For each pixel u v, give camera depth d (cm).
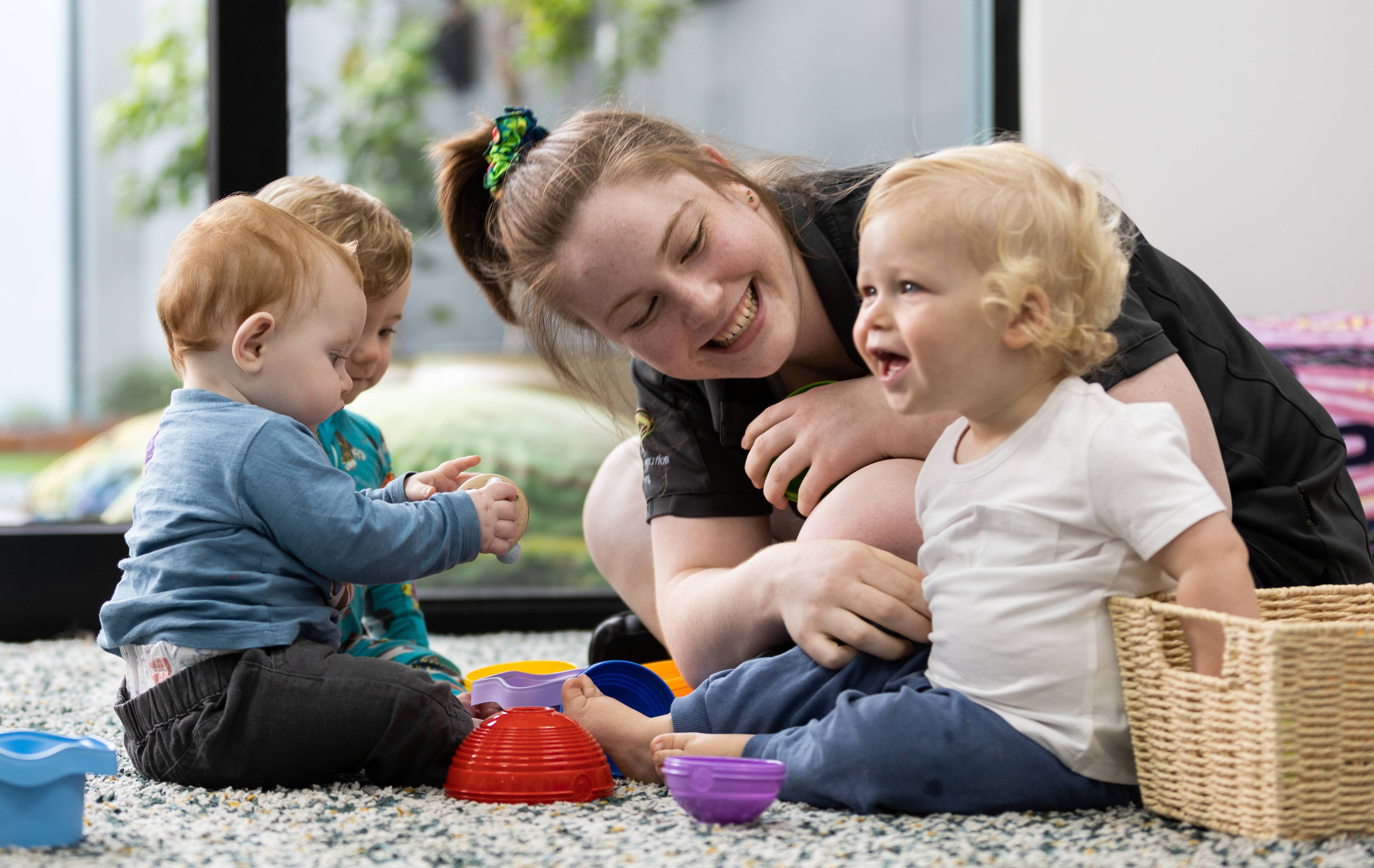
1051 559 95
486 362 332
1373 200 224
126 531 221
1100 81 223
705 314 113
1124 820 93
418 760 108
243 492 110
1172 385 113
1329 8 224
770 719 108
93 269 291
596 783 104
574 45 387
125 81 294
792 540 144
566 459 272
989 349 95
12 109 281
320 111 373
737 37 346
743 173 128
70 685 165
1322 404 169
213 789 108
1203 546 89
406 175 379
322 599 117
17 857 85
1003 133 159
